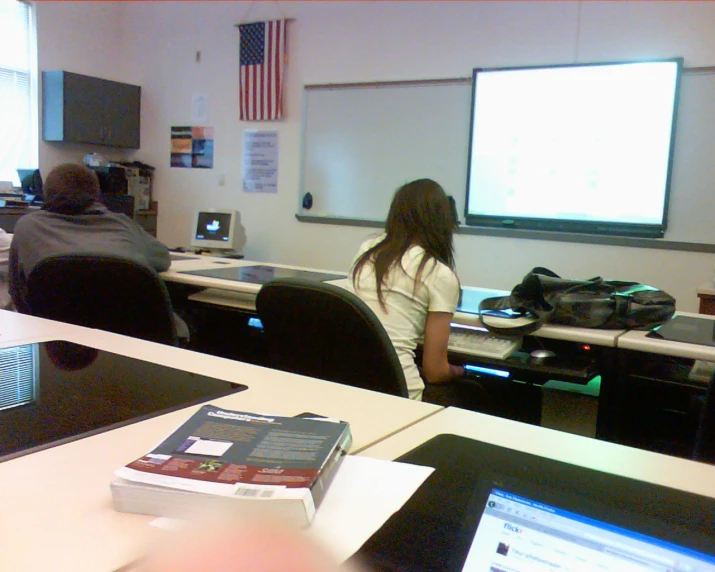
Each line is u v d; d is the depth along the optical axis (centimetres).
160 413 80
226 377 99
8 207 443
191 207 560
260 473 56
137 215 555
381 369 146
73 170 229
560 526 51
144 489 54
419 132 441
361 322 142
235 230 493
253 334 256
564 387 200
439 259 175
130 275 178
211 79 535
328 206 487
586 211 391
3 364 101
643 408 175
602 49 376
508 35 404
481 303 197
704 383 160
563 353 190
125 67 583
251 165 521
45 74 514
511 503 55
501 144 412
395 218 176
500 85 407
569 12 384
